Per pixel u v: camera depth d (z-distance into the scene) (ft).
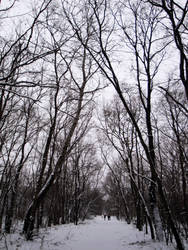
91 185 131.44
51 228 58.75
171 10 20.62
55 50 16.71
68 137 37.52
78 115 37.24
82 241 37.60
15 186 45.93
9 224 42.63
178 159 29.99
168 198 31.35
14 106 36.94
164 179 33.04
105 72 29.58
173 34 21.30
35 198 36.24
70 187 107.34
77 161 93.20
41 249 27.55
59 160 36.99
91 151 100.01
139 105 50.03
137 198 58.70
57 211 88.94
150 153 30.25
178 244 24.18
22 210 78.28
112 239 40.88
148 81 32.12
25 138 44.93
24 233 35.76
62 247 30.63
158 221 32.22
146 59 31.96
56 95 38.47
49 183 36.17
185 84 20.79
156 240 32.14
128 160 52.29
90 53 28.35
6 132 41.19
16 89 32.07
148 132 31.17
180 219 31.09
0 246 27.04
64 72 32.53
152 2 21.98
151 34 31.24
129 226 73.97
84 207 134.72
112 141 52.21
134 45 31.68
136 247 30.12
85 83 36.91
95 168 110.32
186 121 28.17
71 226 69.67
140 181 49.83
